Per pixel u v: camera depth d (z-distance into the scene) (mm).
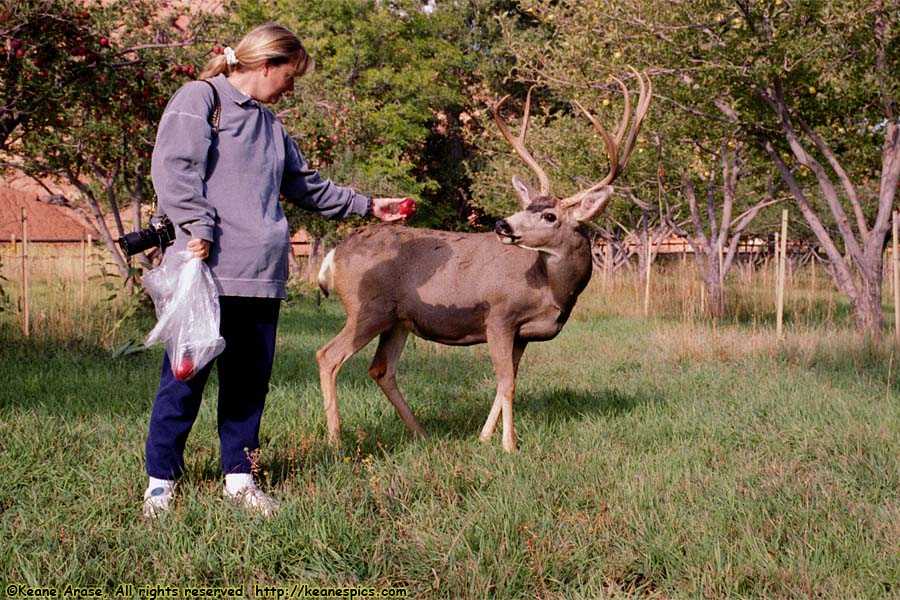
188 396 3139
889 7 8617
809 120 10539
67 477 3453
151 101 8562
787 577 2736
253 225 3158
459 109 29688
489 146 22312
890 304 17031
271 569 2725
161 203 3094
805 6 8844
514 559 2770
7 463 3582
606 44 10336
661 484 3605
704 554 2861
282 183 3617
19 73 7238
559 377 7082
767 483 3701
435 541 2891
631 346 9297
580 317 13023
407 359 7848
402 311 4633
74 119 10195
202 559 2699
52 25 7223
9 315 8492
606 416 5160
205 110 3088
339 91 11289
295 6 25188
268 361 3320
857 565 2852
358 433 4254
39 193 34656
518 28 28953
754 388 6375
